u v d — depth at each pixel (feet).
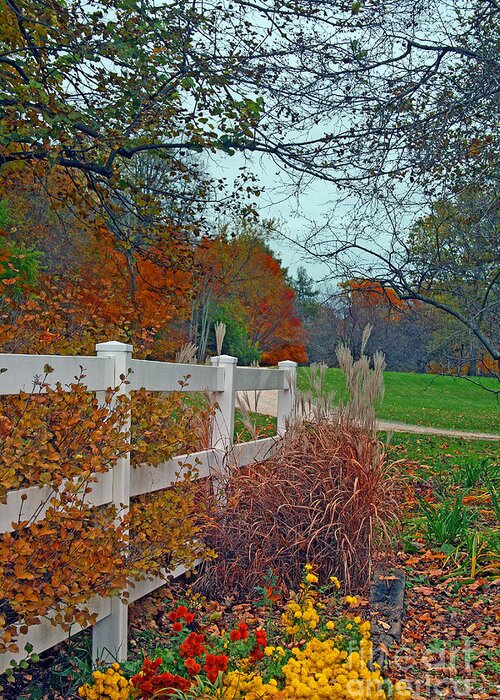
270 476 16.74
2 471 8.83
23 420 9.25
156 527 12.45
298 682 8.52
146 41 20.10
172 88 21.02
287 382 21.43
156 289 27.14
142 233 26.13
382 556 16.67
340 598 14.92
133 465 13.14
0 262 22.67
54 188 33.24
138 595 13.43
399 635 13.37
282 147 20.77
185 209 26.32
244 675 9.35
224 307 87.04
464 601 15.70
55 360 10.49
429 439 45.98
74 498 10.08
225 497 16.47
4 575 9.44
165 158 24.48
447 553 18.29
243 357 87.92
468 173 19.11
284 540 15.84
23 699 10.75
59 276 18.12
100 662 11.60
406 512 21.33
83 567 10.10
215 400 16.62
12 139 20.38
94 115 20.83
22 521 9.64
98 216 26.14
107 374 12.01
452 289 20.40
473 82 18.16
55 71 21.18
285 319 97.40
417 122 18.43
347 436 17.02
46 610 9.37
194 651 9.65
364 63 18.86
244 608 14.87
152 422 12.85
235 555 15.98
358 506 16.08
